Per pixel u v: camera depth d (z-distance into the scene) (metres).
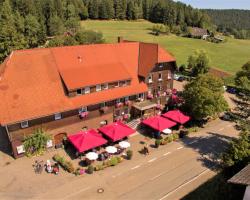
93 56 47.66
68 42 92.25
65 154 40.31
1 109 36.88
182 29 175.50
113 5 181.25
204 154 42.06
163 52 52.25
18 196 31.95
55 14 137.62
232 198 32.72
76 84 42.28
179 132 48.28
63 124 41.88
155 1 196.00
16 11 118.81
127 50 52.12
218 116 55.84
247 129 42.62
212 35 175.88
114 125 43.28
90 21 172.62
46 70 42.34
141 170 37.56
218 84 49.84
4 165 37.34
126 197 32.47
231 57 129.25
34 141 38.88
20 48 76.12
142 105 49.97
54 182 34.47
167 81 54.84
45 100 40.09
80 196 32.31
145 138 45.84
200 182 35.59
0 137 44.16
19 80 39.84
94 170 36.91
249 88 47.34
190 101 49.88
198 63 86.50
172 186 34.69
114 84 47.22
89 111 44.19
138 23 180.75
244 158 35.44
